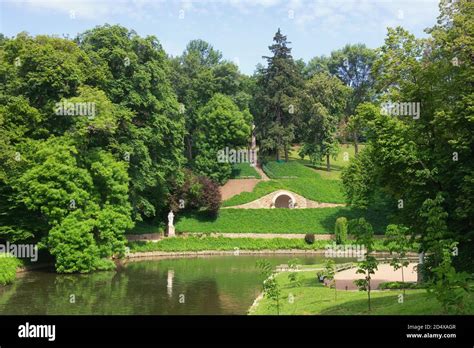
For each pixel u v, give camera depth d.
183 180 70.44
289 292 32.28
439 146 25.41
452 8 28.61
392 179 26.73
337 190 81.06
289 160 99.94
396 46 29.27
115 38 57.00
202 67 104.50
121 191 49.75
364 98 118.25
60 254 44.81
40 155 43.97
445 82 25.73
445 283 16.20
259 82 94.12
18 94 48.19
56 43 51.62
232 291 36.66
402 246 27.23
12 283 40.31
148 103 59.22
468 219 23.89
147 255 63.16
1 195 44.56
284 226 72.69
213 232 71.56
